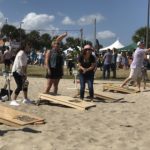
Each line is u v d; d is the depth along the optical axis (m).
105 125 10.77
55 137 9.32
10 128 10.09
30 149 8.38
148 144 8.98
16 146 8.55
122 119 11.66
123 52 44.41
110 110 13.20
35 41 82.75
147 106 14.26
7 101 14.23
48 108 13.26
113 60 28.25
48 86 14.49
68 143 8.89
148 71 37.59
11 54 26.45
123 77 29.38
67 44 58.25
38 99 14.28
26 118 10.91
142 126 10.75
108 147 8.68
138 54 18.38
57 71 14.34
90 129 10.23
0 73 26.72
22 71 13.62
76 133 9.76
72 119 11.51
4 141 8.88
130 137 9.53
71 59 31.19
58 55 14.33
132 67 18.42
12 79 22.45
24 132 9.69
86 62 14.85
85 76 14.95
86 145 8.77
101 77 28.69
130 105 14.43
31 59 51.75
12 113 11.25
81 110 13.10
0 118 10.60
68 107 13.55
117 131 10.09
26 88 13.82
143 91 18.94
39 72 34.34
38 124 10.65
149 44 53.56
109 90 18.61
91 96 14.97
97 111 12.98
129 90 18.34
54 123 10.88
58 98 13.73
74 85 21.14
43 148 8.46
